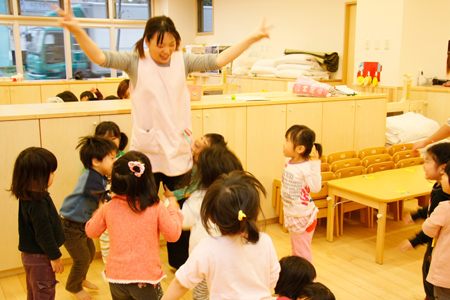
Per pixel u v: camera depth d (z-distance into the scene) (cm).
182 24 1107
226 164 206
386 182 342
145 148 254
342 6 701
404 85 516
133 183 183
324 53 707
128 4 1077
